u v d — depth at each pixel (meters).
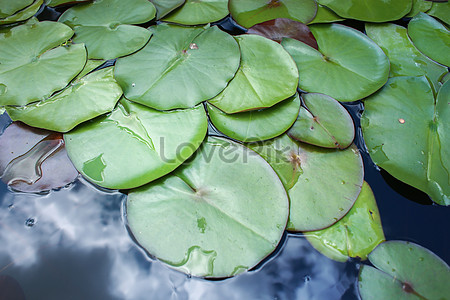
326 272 0.55
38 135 0.61
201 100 0.61
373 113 0.64
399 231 0.57
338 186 0.59
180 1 0.73
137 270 0.54
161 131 0.60
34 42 0.67
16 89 0.63
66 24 0.70
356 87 0.65
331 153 0.61
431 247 0.56
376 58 0.68
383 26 0.74
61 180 0.58
